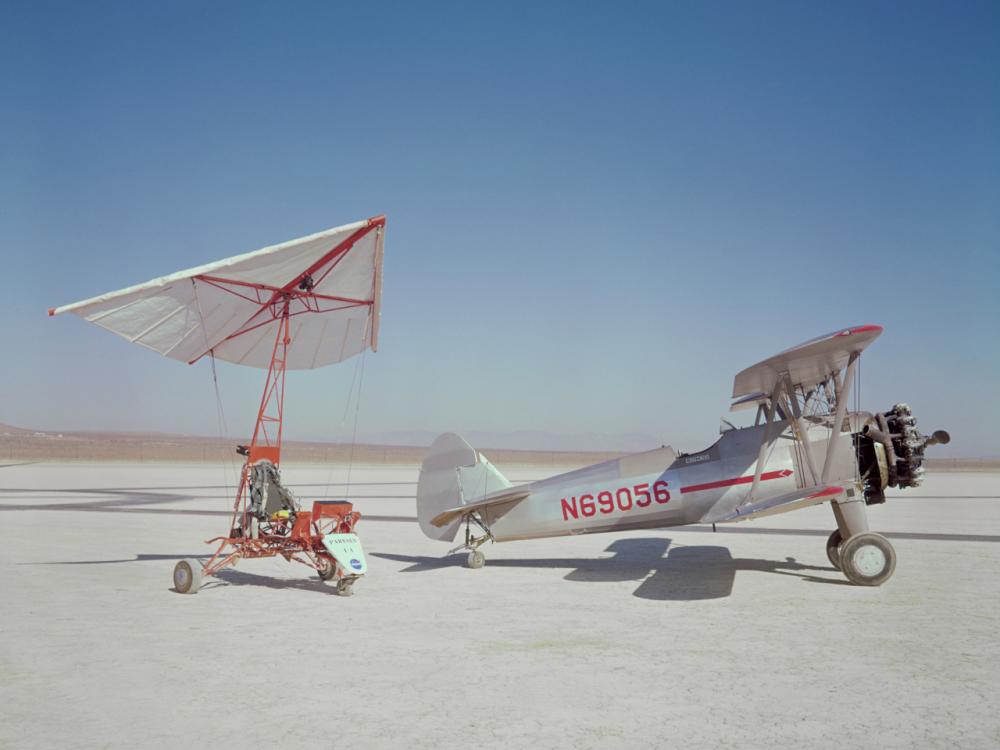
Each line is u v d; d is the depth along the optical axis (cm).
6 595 1023
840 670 655
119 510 2359
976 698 578
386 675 643
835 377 1240
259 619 876
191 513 2267
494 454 16050
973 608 920
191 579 1031
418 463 9612
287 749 478
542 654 713
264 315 1213
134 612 915
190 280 1052
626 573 1223
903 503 2736
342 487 3819
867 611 905
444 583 1139
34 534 1725
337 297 1208
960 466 10212
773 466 1198
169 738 497
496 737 498
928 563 1282
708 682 621
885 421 1177
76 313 1024
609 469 1278
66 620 866
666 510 1241
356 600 999
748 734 503
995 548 1473
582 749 477
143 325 1114
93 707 560
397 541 1681
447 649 734
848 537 1127
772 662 681
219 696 586
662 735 501
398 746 483
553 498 1284
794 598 991
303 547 1124
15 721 530
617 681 625
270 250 998
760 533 1794
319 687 610
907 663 677
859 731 509
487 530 1319
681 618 876
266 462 1143
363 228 1025
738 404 1429
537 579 1173
